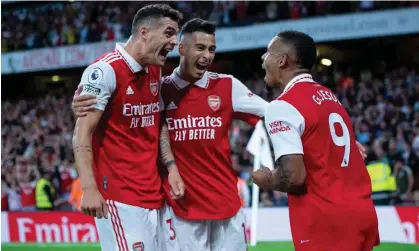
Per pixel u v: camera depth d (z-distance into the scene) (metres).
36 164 19.36
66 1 29.36
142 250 5.11
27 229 14.57
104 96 4.88
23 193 16.78
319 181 4.44
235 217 5.72
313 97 4.52
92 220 14.02
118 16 27.95
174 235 5.61
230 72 28.47
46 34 29.14
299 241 4.51
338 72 23.19
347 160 4.54
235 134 18.75
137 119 5.11
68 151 20.88
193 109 5.58
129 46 5.07
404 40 25.27
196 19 5.56
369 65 25.98
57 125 24.94
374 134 17.66
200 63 5.46
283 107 4.44
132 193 5.08
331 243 4.42
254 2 25.17
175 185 5.36
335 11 23.20
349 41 25.38
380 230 12.34
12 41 29.78
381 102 19.83
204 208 5.61
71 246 12.00
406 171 13.86
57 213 14.34
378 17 22.25
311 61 4.69
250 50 25.77
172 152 5.62
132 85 5.02
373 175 13.96
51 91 32.34
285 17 24.11
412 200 13.70
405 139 16.72
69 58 28.22
